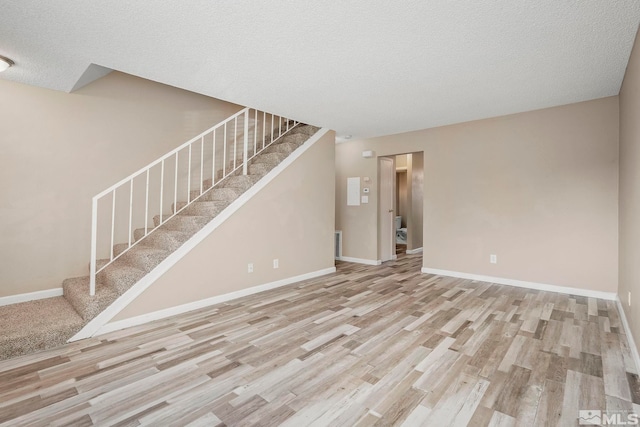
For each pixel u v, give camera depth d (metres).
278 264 4.17
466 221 4.61
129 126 3.86
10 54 2.51
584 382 1.92
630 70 2.55
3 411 1.64
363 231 5.93
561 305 3.37
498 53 2.53
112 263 3.30
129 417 1.60
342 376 1.99
